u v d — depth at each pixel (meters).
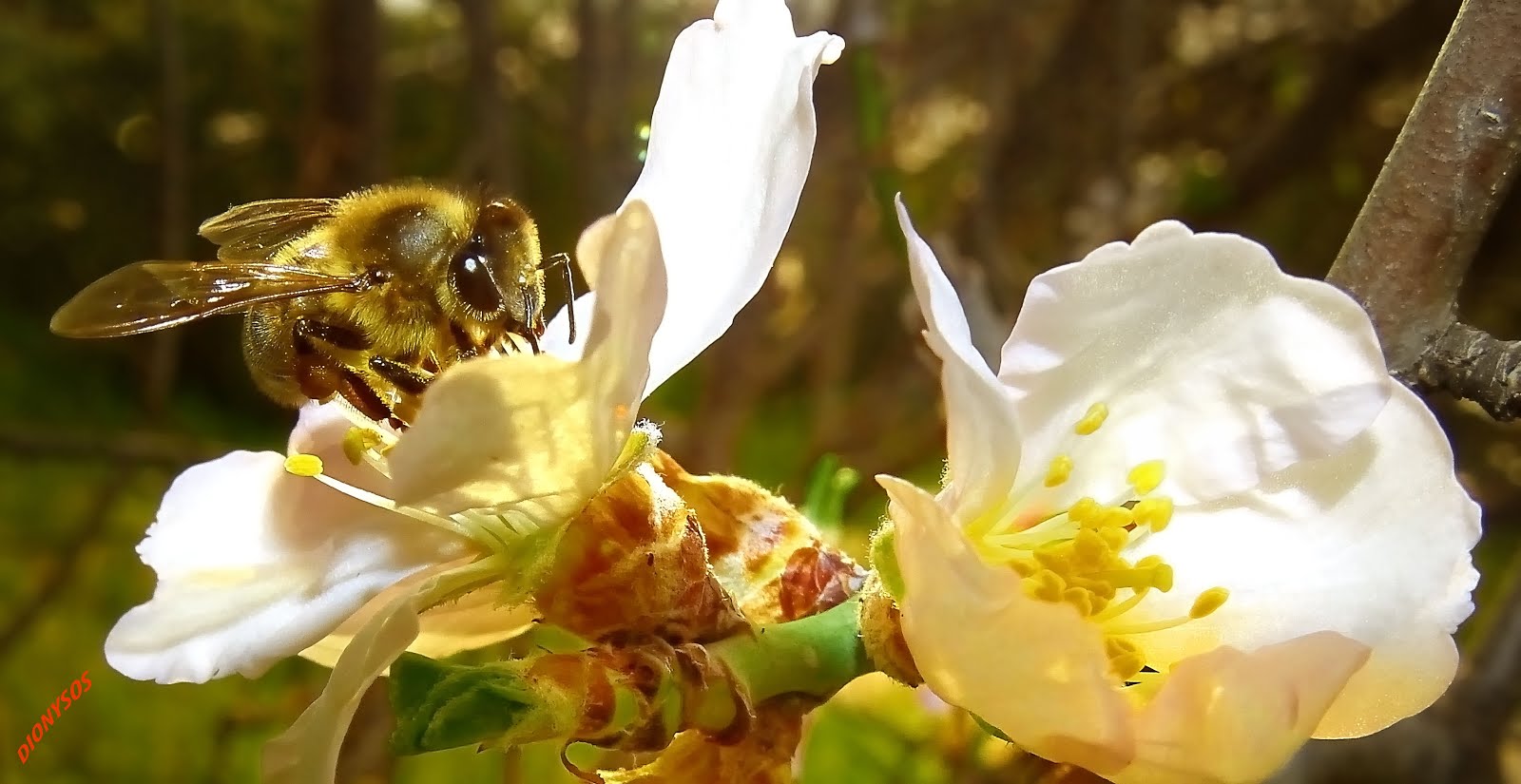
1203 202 0.19
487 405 0.07
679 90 0.08
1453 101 0.08
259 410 0.31
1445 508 0.08
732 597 0.08
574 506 0.08
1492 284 0.21
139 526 0.25
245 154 0.26
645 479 0.08
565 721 0.07
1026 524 0.08
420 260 0.09
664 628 0.08
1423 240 0.08
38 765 0.20
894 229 0.11
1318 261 0.22
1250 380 0.08
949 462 0.08
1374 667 0.08
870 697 0.12
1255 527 0.08
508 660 0.08
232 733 0.17
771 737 0.08
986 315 0.11
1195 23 0.22
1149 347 0.08
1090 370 0.08
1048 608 0.07
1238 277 0.08
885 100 0.12
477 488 0.07
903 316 0.11
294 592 0.08
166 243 0.16
